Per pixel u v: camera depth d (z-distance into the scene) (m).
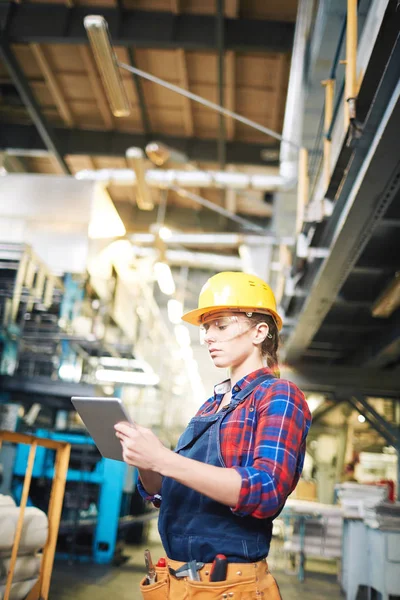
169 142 13.90
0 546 3.34
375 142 3.43
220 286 1.64
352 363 10.07
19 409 6.76
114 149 13.89
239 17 10.00
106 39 5.29
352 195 4.17
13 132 13.73
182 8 9.98
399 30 2.91
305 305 6.80
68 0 10.02
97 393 6.82
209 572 1.32
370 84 3.41
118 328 8.43
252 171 15.29
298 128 9.19
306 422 1.42
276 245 13.89
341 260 5.30
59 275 7.12
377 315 6.75
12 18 10.14
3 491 6.79
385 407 13.64
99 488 7.44
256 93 12.12
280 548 9.64
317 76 7.36
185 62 11.26
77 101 13.12
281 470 1.27
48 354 7.05
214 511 1.37
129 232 17.70
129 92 12.55
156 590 1.42
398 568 5.19
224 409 1.50
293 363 9.69
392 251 5.62
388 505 5.39
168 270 12.53
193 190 16.34
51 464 7.20
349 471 12.20
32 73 12.25
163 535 1.44
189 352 14.24
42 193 7.54
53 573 5.99
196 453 1.45
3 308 6.32
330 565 9.27
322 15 6.37
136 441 1.24
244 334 1.60
